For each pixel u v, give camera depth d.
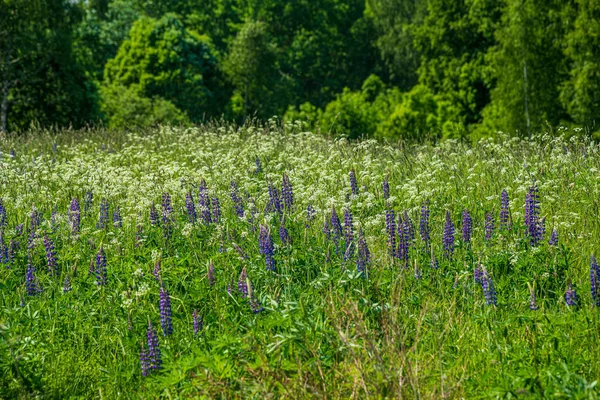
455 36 52.44
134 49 50.28
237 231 8.55
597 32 32.56
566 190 10.02
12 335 6.27
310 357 5.48
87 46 48.12
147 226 9.22
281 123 16.56
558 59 37.59
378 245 7.86
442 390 4.89
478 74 50.47
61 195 11.36
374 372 5.23
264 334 5.96
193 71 52.28
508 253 7.58
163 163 13.27
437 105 48.44
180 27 52.81
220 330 6.37
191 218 9.18
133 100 42.28
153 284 7.23
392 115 47.56
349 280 6.81
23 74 35.91
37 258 8.41
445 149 13.34
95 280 7.41
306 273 7.41
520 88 38.22
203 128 17.00
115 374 5.94
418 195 9.84
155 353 5.89
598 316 6.05
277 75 61.88
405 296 6.80
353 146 13.76
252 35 54.50
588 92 33.00
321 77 75.38
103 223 9.50
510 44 38.69
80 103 38.56
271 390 5.14
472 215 9.23
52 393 5.82
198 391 5.36
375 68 74.00
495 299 6.45
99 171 11.96
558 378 5.14
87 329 6.69
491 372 5.49
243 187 10.68
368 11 76.44
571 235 8.35
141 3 73.81
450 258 7.78
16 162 13.34
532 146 12.62
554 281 7.09
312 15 77.00
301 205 9.80
